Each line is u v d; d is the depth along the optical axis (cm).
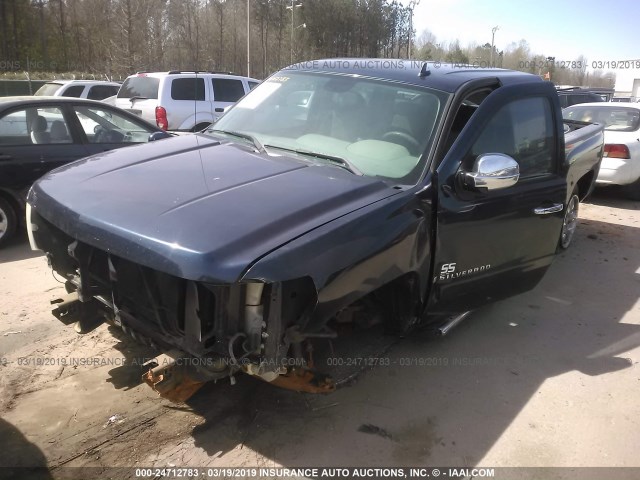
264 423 310
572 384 373
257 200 267
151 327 263
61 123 630
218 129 410
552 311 493
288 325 248
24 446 280
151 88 1187
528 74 430
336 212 269
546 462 297
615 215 870
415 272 311
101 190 287
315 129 370
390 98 365
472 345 418
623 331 459
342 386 349
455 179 332
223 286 233
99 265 286
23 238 623
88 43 4253
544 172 411
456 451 300
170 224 244
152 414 311
